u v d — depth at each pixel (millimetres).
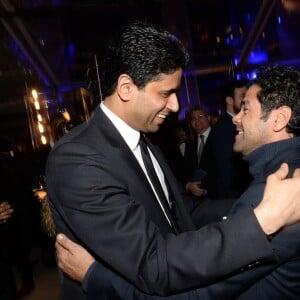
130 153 1035
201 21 9633
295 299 910
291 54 5922
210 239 822
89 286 1003
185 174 3879
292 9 5129
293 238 857
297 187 816
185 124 4750
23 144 4195
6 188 3053
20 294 3221
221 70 10195
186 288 842
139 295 935
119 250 863
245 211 835
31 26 7781
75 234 1026
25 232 3219
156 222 1017
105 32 9203
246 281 873
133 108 1012
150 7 8578
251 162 1021
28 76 7773
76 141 979
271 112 1043
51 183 977
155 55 935
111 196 899
